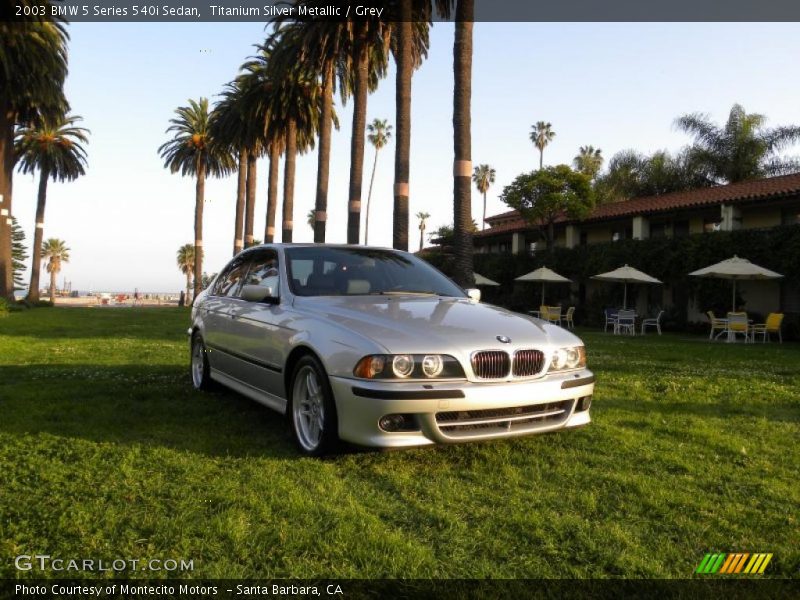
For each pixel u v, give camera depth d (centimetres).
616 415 527
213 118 3697
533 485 340
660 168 3133
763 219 2133
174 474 344
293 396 404
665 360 1049
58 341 1164
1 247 2989
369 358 339
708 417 532
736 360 1077
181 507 294
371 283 482
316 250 511
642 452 408
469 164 1464
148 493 313
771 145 2864
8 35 2391
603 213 2694
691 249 2100
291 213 2975
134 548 253
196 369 633
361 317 383
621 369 876
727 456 405
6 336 1273
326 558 248
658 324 2105
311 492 319
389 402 329
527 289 2936
